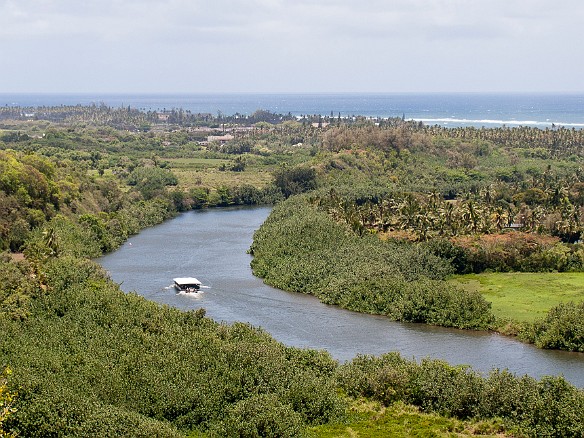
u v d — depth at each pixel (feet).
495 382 266.16
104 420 229.66
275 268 499.10
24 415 227.20
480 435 243.19
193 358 286.46
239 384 268.82
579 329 350.84
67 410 233.76
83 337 306.55
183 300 439.63
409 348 353.51
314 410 257.34
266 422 236.84
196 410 253.85
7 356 276.62
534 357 341.41
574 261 506.89
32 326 321.93
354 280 442.91
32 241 510.17
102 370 268.21
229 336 323.57
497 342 366.43
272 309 425.28
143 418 238.68
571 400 247.09
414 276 461.78
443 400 265.54
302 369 293.23
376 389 277.44
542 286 459.32
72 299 352.49
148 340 305.32
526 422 245.45
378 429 247.70
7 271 378.73
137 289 463.42
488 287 459.73
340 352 345.72
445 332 384.47
